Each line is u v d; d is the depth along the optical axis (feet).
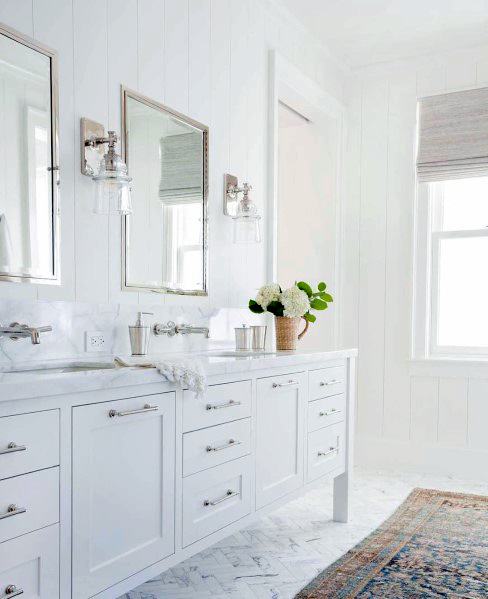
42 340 6.97
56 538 4.94
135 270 8.45
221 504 7.04
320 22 12.46
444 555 8.80
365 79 14.75
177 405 6.31
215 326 10.13
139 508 5.83
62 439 4.99
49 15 7.16
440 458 13.58
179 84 9.37
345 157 14.94
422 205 14.11
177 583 7.88
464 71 13.62
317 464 9.29
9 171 6.64
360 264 14.71
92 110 7.76
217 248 10.30
